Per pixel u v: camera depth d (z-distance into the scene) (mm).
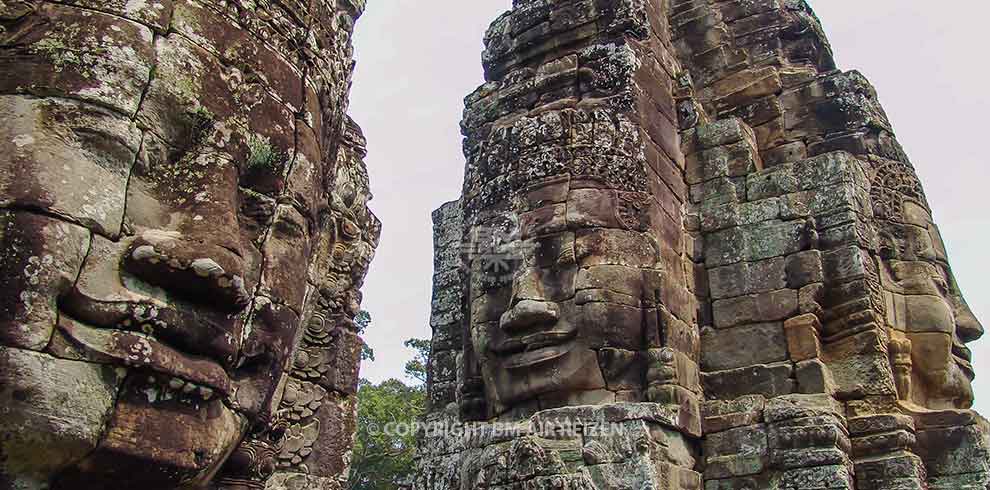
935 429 7617
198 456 2789
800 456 7312
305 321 4328
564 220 7809
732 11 10297
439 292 10938
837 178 8492
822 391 7695
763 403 7762
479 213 8453
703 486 7656
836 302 8125
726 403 7906
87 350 2551
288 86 3434
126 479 2646
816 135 9375
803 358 7926
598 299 7496
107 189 2713
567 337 7488
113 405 2592
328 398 5410
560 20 9297
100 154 2727
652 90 8945
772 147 9492
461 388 8453
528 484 7035
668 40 10070
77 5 2852
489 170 8531
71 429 2473
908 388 8031
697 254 8820
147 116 2871
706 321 8531
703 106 9945
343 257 5531
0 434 2381
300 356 5273
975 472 7371
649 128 8602
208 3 3186
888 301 8344
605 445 7047
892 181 9039
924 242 8773
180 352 2766
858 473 7410
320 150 3666
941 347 8289
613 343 7441
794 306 8148
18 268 2480
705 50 10180
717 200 8938
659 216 8242
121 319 2625
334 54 3869
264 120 3264
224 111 3092
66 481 2566
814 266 8180
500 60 9609
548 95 8938
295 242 3434
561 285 7672
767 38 10023
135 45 2877
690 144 9297
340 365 5551
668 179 8711
